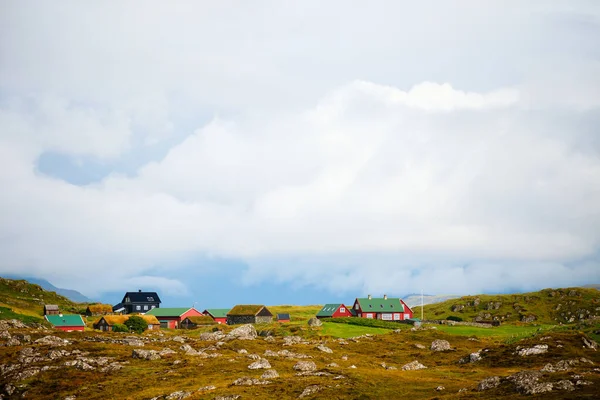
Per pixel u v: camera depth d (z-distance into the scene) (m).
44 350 125.50
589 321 141.88
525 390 75.25
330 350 134.38
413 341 152.50
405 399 82.94
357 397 84.06
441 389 86.62
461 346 144.62
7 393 102.69
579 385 74.56
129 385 101.00
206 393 89.44
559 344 116.75
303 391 88.19
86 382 103.88
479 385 82.88
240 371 106.81
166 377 104.62
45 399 97.31
